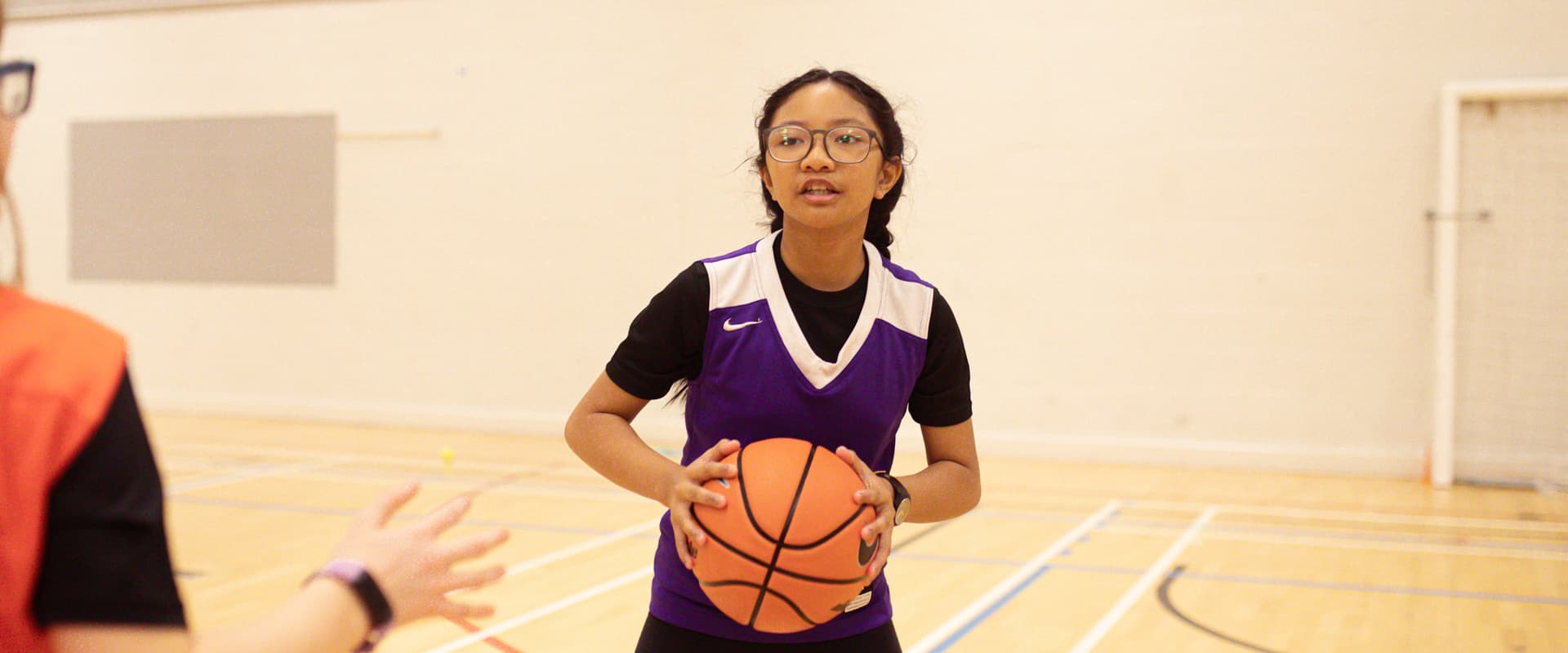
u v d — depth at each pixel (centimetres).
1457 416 770
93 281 1083
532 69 959
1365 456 787
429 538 96
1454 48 762
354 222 1009
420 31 984
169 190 1055
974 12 856
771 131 170
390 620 90
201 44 1038
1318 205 793
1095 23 833
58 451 72
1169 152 821
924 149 870
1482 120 758
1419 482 771
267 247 1032
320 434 955
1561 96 734
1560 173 746
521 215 966
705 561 163
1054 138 844
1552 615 434
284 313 1030
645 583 470
